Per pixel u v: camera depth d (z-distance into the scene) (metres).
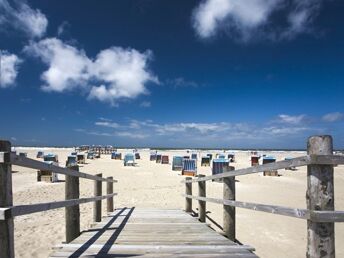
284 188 16.52
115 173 22.95
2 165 2.30
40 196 12.78
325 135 2.27
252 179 20.20
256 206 3.52
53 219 8.53
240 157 51.47
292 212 2.61
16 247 6.15
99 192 6.87
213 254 3.71
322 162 2.25
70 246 4.02
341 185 18.06
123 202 11.88
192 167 21.98
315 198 2.28
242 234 7.57
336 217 2.24
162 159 33.62
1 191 2.29
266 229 8.00
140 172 23.88
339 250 6.63
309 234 2.35
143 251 3.81
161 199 12.63
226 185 5.02
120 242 4.38
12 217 2.34
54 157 23.77
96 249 3.89
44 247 6.16
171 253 3.74
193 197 7.75
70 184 4.79
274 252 6.40
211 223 8.51
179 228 5.60
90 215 9.11
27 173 21.58
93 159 39.91
